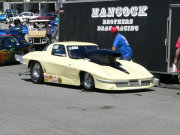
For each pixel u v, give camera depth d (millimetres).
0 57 17547
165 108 8828
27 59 12719
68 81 11508
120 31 13555
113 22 13734
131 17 13195
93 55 11367
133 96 10391
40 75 12375
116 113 8258
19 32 24234
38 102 9422
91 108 8750
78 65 11086
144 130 6898
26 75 14812
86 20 14609
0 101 9547
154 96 10445
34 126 7156
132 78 10594
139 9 12961
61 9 15461
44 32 22469
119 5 13516
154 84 12188
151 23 12680
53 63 11836
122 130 6891
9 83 12672
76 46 11844
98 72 10586
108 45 13930
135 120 7641
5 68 17281
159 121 7570
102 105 9109
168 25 12180
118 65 11352
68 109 8641
